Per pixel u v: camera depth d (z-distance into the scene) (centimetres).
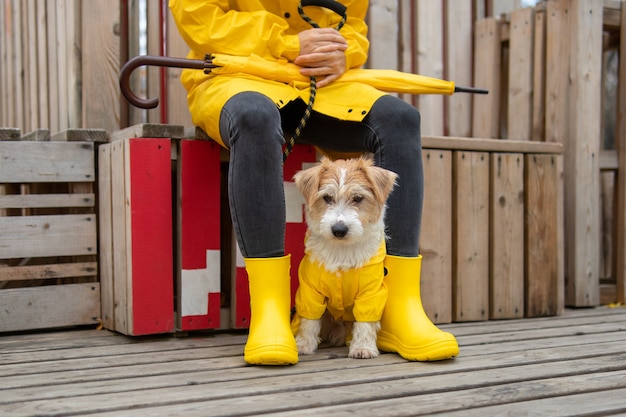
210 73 212
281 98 207
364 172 197
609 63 430
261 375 169
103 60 268
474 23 343
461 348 205
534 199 280
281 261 191
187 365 181
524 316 280
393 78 227
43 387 158
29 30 341
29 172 235
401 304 198
